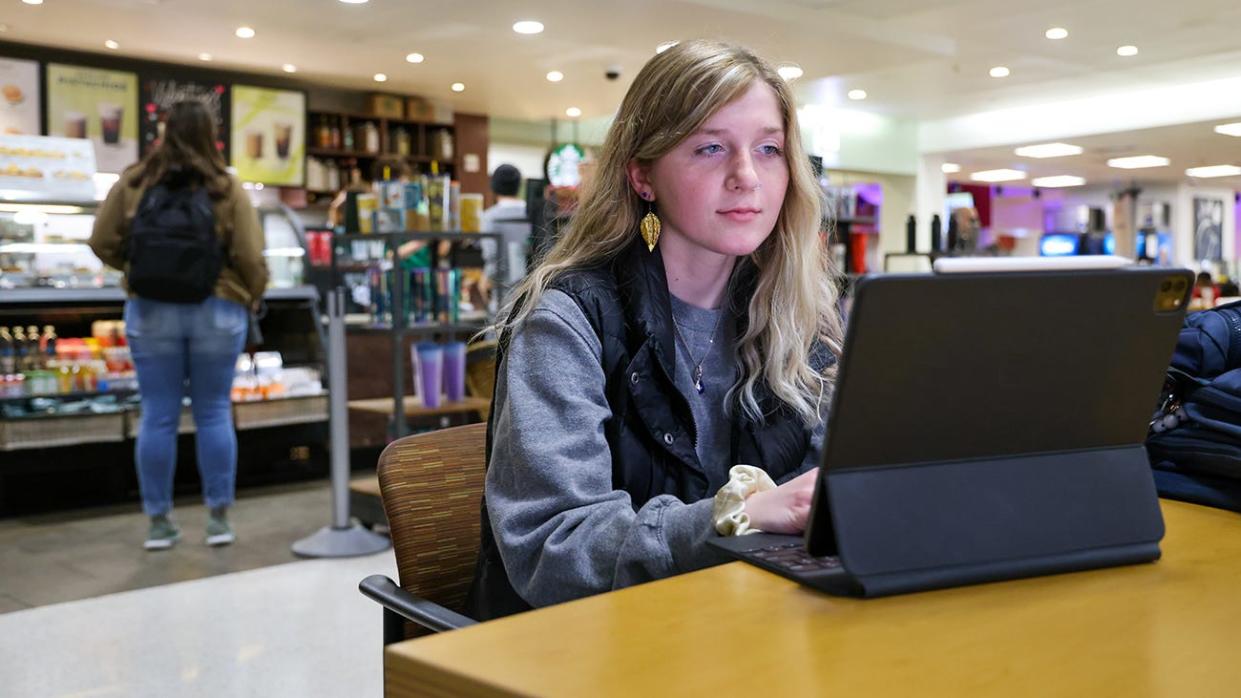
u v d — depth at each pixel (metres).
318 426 5.90
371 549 4.26
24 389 5.09
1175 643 0.75
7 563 4.17
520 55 8.66
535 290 1.28
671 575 1.04
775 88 1.27
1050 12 8.12
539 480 1.13
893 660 0.71
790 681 0.67
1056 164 16.12
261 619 3.39
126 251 4.16
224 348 4.30
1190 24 8.63
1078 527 0.94
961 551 0.89
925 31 8.62
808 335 1.38
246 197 4.21
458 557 1.44
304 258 5.81
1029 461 0.95
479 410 4.67
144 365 4.25
